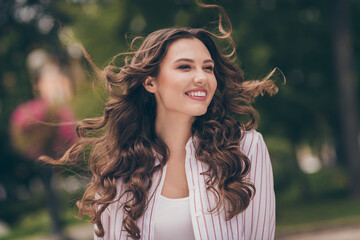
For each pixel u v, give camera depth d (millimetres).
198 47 2031
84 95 13156
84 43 15086
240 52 14156
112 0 15227
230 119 2209
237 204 2039
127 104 2229
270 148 14297
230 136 2166
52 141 11477
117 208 2168
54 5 14594
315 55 18094
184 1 13953
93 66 2316
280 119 17625
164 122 2170
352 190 17266
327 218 12781
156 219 2086
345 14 17000
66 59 14031
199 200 2064
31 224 20016
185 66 2006
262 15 15555
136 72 2062
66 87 13781
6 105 15500
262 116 16203
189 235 2074
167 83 2018
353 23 18828
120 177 2199
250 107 2268
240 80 2299
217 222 2053
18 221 21219
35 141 11453
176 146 2166
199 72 1992
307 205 16047
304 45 17125
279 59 16906
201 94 1995
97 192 2250
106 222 2219
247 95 2320
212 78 2012
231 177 2072
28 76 14969
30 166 21734
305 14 17547
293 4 16562
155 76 2080
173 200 2096
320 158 31766
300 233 11586
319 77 18469
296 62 17266
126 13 14750
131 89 2186
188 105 1987
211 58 2180
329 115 19438
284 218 13453
